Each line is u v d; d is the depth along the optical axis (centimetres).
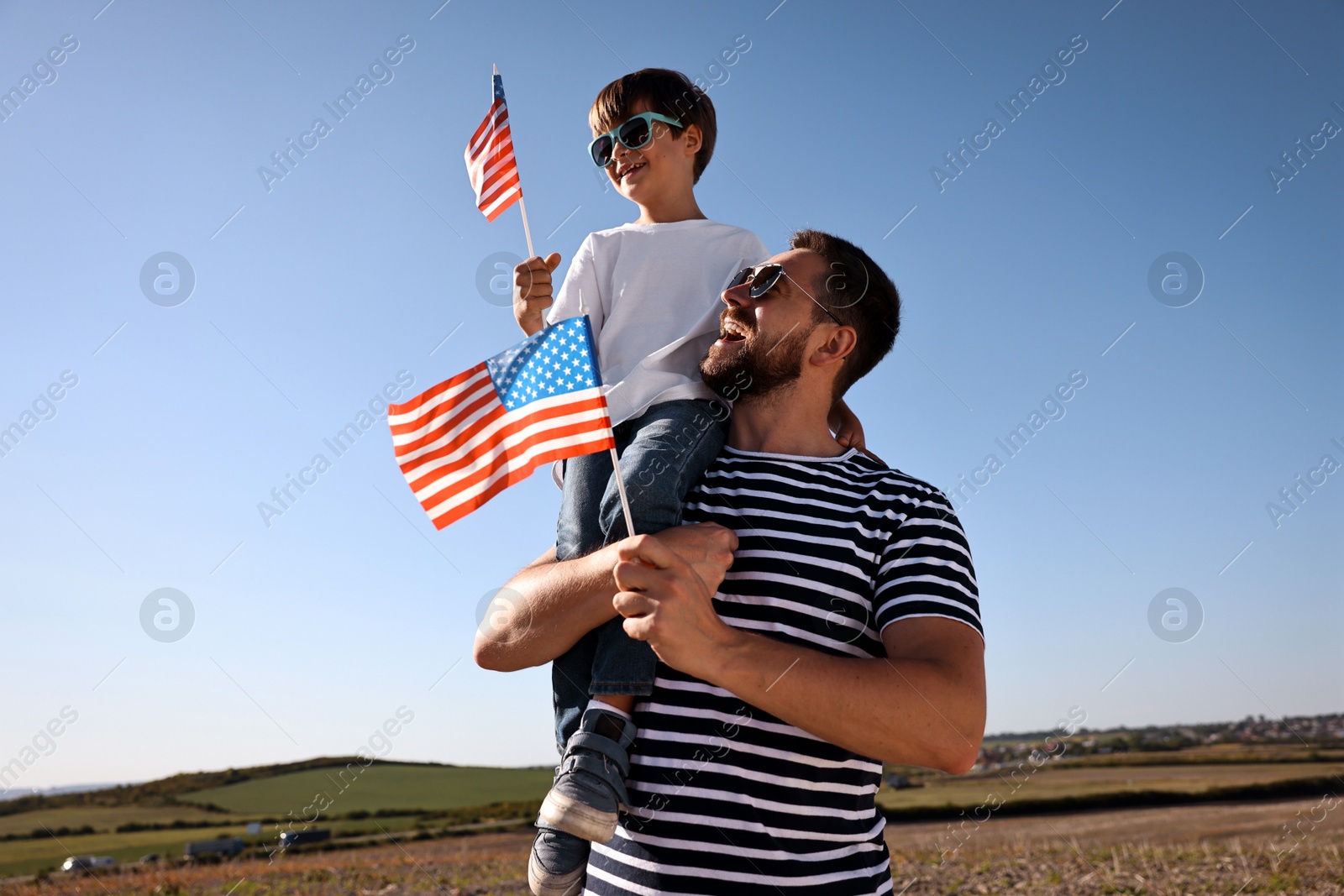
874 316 239
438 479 208
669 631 151
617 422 248
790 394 227
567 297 290
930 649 170
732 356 226
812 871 166
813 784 171
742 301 229
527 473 198
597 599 190
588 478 235
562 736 202
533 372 205
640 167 325
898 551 189
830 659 158
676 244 290
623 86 336
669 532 187
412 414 215
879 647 190
